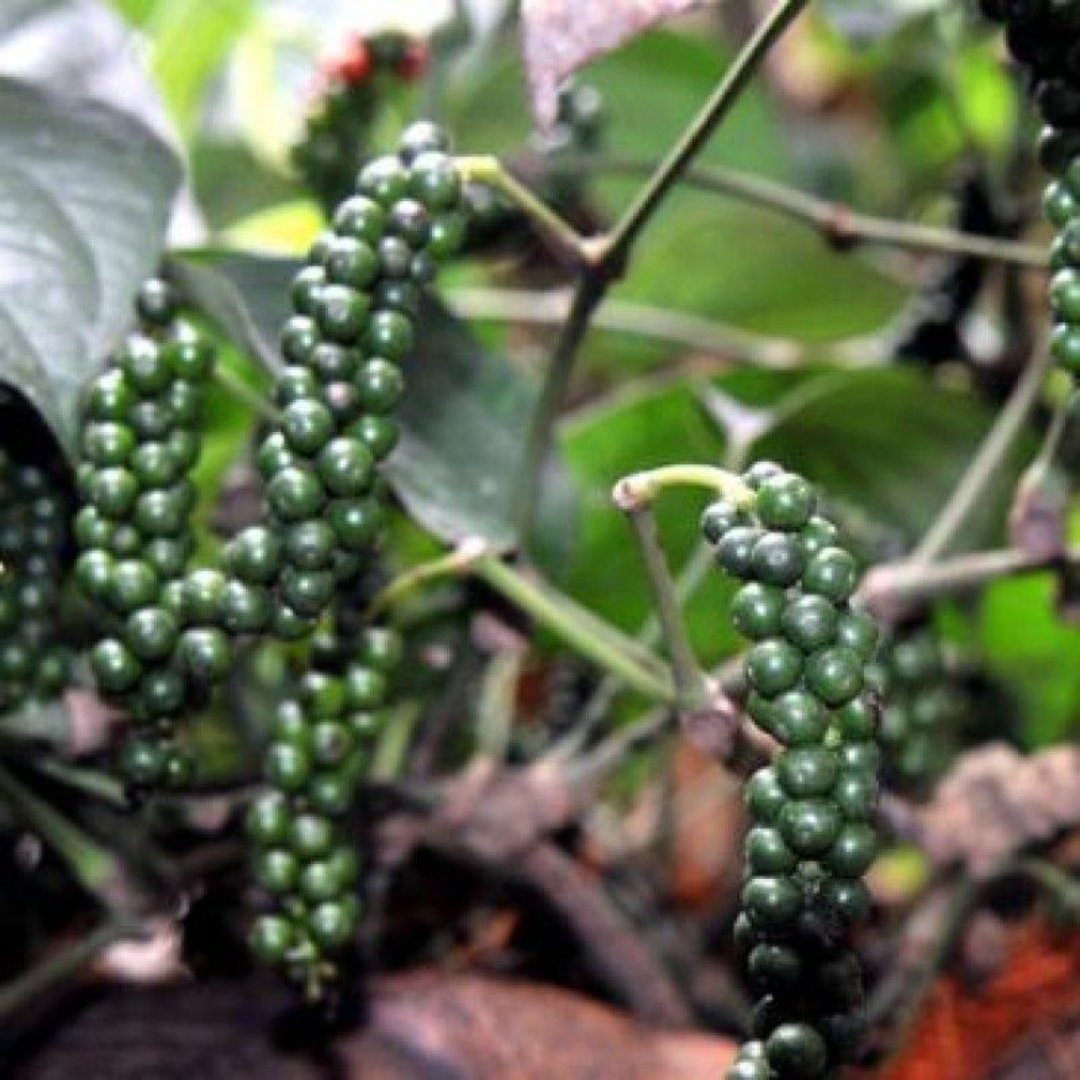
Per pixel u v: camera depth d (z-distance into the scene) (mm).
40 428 403
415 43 502
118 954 504
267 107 582
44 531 412
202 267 422
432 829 473
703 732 397
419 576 417
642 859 553
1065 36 370
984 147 593
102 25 461
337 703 405
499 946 506
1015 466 517
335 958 421
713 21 824
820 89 831
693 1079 452
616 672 431
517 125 590
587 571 526
